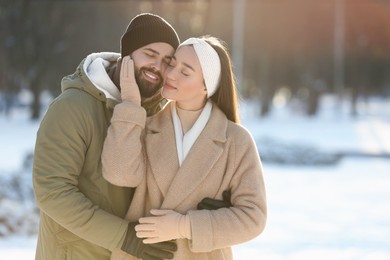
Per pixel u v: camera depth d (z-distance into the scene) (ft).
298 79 185.47
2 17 140.77
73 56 143.54
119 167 12.12
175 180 12.53
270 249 33.30
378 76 202.18
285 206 48.14
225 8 168.96
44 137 12.33
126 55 13.15
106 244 12.18
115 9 146.00
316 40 182.09
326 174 69.36
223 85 13.02
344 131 137.08
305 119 182.70
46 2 141.08
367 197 53.26
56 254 12.74
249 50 175.22
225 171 12.80
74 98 12.60
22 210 36.04
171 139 12.81
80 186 12.73
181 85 12.60
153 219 12.09
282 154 79.30
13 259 27.68
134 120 12.32
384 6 193.16
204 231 12.05
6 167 62.85
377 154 89.35
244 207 12.41
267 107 183.11
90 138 12.66
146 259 12.14
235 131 12.96
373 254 32.81
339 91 191.93
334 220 42.83
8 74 156.46
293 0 174.91
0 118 154.10
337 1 182.50
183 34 160.56
